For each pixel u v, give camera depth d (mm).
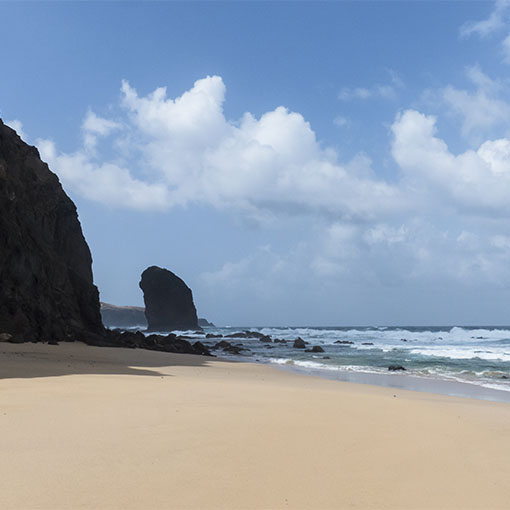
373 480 5332
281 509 4367
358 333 113250
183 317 162875
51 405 9461
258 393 12820
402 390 18859
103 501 4387
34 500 4348
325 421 8781
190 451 6242
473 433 8133
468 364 35281
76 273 52375
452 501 4734
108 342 45656
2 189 40656
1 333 35562
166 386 13703
